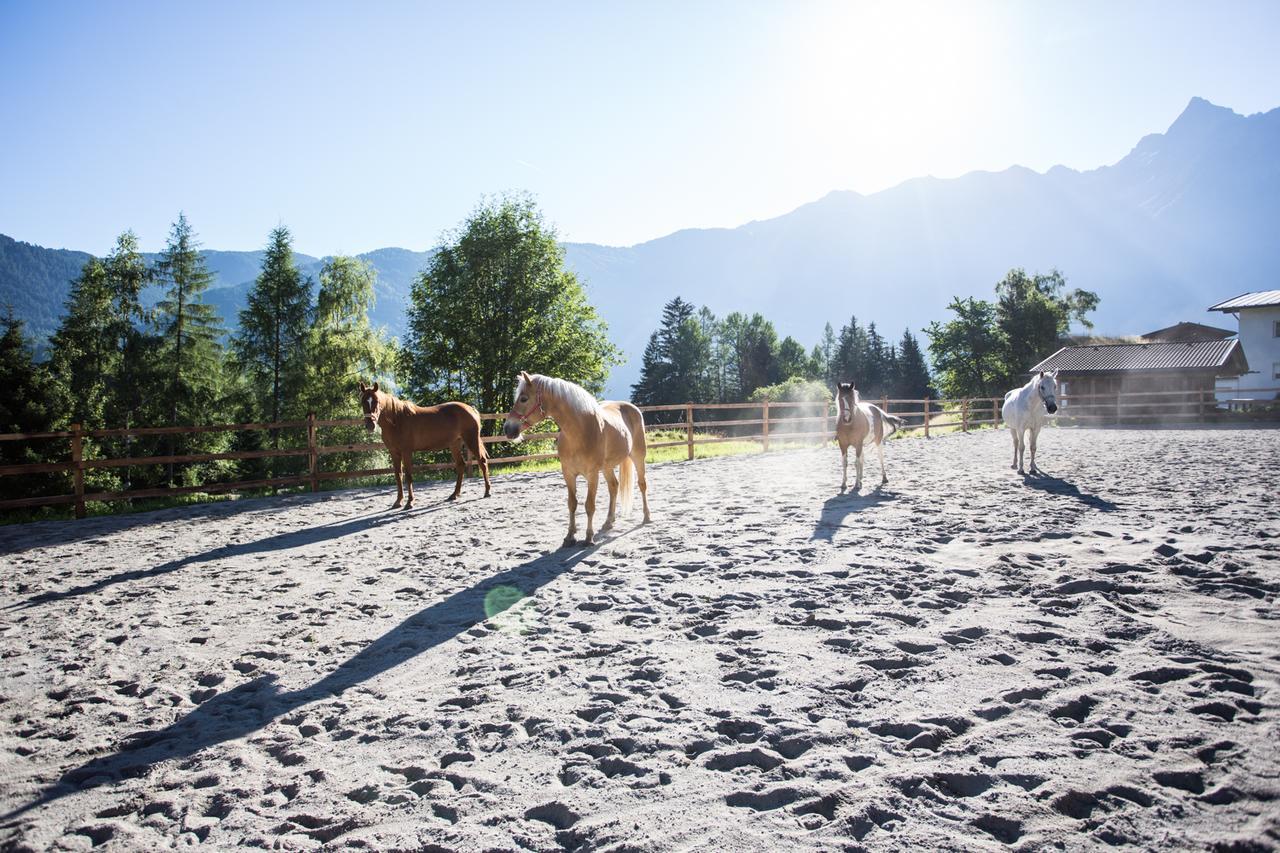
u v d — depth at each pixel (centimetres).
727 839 244
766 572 589
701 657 417
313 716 371
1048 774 270
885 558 620
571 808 270
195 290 3641
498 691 388
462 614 528
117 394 3228
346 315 3619
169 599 609
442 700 382
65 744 356
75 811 295
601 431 729
